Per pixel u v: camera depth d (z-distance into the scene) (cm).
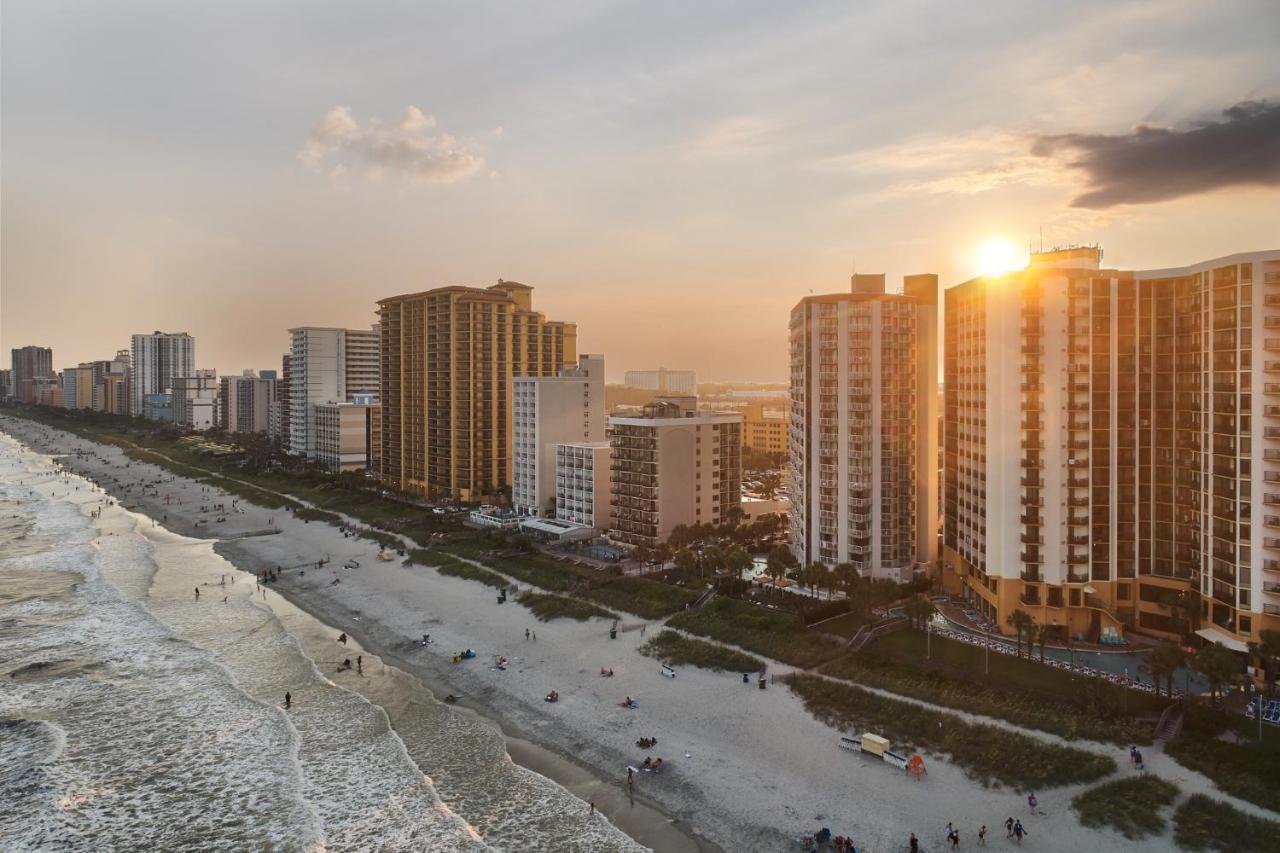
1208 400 8756
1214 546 8644
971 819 5934
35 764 7162
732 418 15588
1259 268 8125
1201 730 6812
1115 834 5653
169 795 6638
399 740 7594
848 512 11688
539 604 11669
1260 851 5331
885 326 11675
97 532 18775
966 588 11062
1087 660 8688
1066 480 9494
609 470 16075
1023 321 9619
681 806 6338
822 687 8231
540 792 6612
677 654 9431
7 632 10981
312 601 12588
